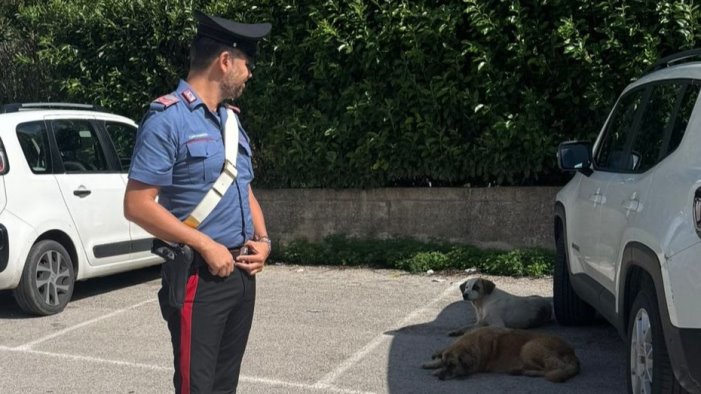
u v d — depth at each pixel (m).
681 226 3.69
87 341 6.41
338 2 8.78
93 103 10.03
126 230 8.00
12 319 7.14
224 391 3.70
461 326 6.63
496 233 8.88
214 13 9.29
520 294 7.62
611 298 4.92
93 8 9.99
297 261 9.40
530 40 8.12
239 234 3.50
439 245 9.02
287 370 5.61
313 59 9.16
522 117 8.27
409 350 6.02
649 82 5.14
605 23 7.86
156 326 6.83
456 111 8.63
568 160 5.86
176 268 3.32
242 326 3.62
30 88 11.23
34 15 10.39
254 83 9.40
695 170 3.77
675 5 7.52
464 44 8.35
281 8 9.16
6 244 6.79
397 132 8.91
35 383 5.45
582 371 5.44
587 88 8.05
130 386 5.36
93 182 7.66
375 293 7.86
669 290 3.69
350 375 5.48
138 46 9.81
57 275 7.27
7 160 6.89
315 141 9.26
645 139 4.78
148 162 3.24
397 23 8.49
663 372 3.89
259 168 9.86
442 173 8.89
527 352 5.32
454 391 5.11
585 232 5.51
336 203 9.47
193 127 3.34
